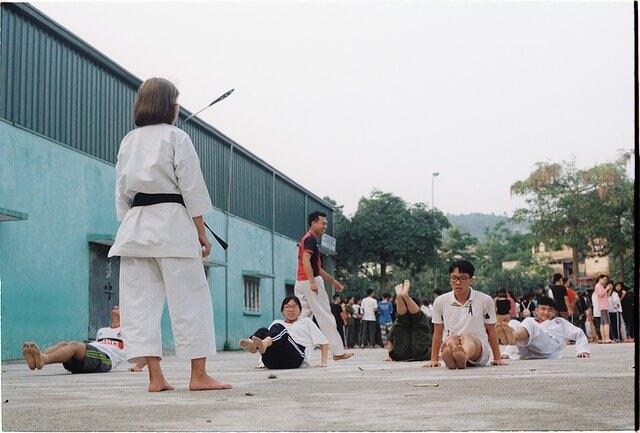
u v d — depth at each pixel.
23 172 12.98
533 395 3.72
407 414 3.04
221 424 2.80
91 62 15.52
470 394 3.85
